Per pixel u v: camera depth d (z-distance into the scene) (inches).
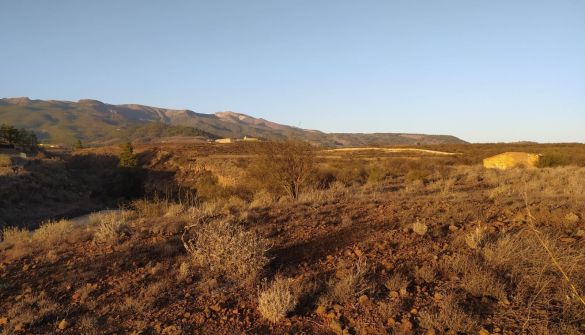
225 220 365.7
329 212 406.6
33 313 218.1
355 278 207.0
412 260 238.5
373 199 482.6
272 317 186.5
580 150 1774.1
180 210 484.1
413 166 1263.5
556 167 1031.6
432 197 481.1
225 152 3223.4
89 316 212.1
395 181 908.6
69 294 243.1
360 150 3344.0
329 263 251.9
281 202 532.7
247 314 196.4
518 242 230.2
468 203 407.5
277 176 691.4
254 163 746.2
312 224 353.1
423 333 161.2
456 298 182.9
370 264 238.8
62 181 2132.1
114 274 268.8
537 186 559.8
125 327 198.2
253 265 246.7
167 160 2805.1
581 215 302.7
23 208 1444.4
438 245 260.2
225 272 254.8
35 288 254.8
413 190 614.9
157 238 343.0
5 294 249.0
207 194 832.9
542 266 199.0
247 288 227.8
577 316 154.8
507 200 406.6
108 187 2428.6
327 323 179.5
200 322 193.9
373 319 176.4
